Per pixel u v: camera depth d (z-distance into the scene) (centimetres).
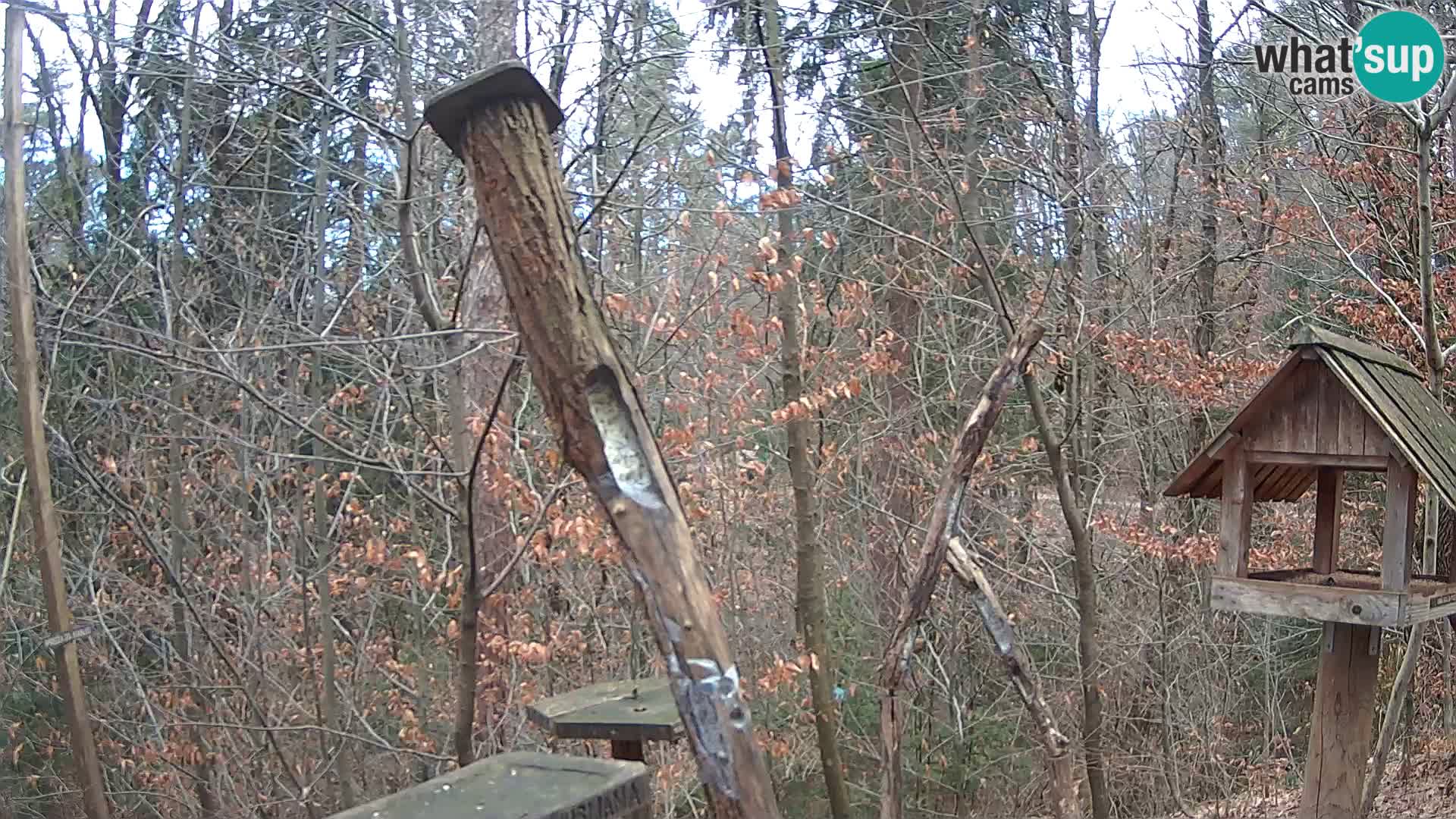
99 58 822
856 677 1005
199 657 822
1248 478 521
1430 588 506
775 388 895
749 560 930
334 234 867
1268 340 1145
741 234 762
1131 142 1157
